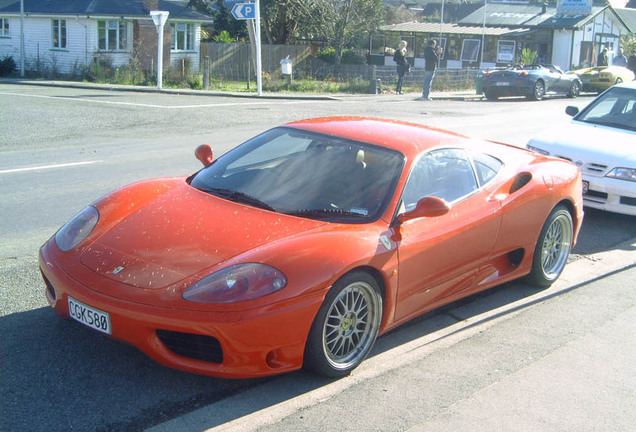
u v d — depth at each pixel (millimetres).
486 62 40844
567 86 26531
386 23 55000
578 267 5793
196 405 3197
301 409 3201
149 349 3125
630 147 7230
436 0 81688
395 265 3689
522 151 5426
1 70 30109
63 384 3311
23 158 9656
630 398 3461
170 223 3635
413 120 15594
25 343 3715
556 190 5016
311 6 35062
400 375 3615
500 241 4559
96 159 9703
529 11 43781
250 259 3252
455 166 4414
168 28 31938
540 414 3254
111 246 3486
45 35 32094
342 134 4363
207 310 3047
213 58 33562
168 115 15469
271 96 21969
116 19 30922
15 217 6441
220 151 10492
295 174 4059
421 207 3719
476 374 3660
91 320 3221
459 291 4367
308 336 3305
